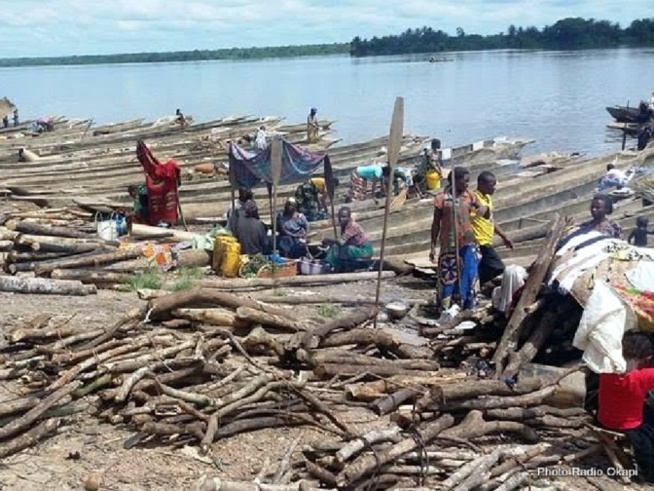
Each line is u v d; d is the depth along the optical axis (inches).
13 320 418.9
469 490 281.9
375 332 387.5
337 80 4158.5
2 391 338.0
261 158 672.4
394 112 428.8
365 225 699.4
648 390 307.7
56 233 571.5
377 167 829.2
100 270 516.7
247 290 517.7
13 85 5354.3
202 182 902.4
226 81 4766.2
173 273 545.6
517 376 354.9
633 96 2485.2
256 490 265.7
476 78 3772.1
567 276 372.5
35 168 1013.8
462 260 472.1
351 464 283.4
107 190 851.4
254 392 331.9
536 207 758.5
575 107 2180.1
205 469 297.1
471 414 326.0
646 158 1046.4
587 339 307.6
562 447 327.3
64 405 326.3
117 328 366.3
